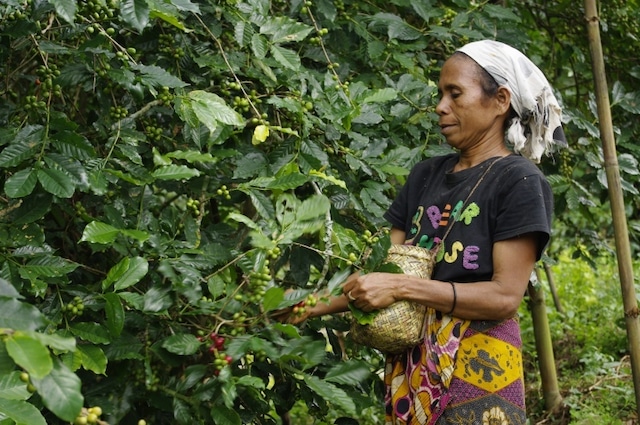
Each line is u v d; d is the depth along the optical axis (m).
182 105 2.28
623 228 3.05
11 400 1.72
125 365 2.11
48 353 1.34
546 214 1.96
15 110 2.37
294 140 2.50
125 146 2.26
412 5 3.03
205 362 2.45
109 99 2.47
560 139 2.24
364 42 3.12
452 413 1.97
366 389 2.60
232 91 2.70
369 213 2.66
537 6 4.03
